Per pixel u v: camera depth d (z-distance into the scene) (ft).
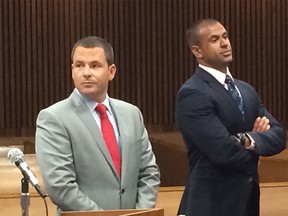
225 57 13.70
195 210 13.57
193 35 13.85
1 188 19.06
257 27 39.09
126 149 13.03
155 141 33.01
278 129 13.82
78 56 12.91
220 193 13.51
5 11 37.09
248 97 13.94
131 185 13.03
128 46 38.22
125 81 38.22
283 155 24.41
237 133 13.61
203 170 13.60
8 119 37.35
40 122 12.87
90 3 37.78
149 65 38.42
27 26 37.32
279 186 19.53
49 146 12.62
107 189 12.80
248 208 13.58
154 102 38.47
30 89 37.45
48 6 37.42
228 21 38.83
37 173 19.35
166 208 18.75
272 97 39.42
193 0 38.58
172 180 30.35
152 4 38.29
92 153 12.76
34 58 37.45
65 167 12.55
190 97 13.44
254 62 39.19
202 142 13.26
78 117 12.87
